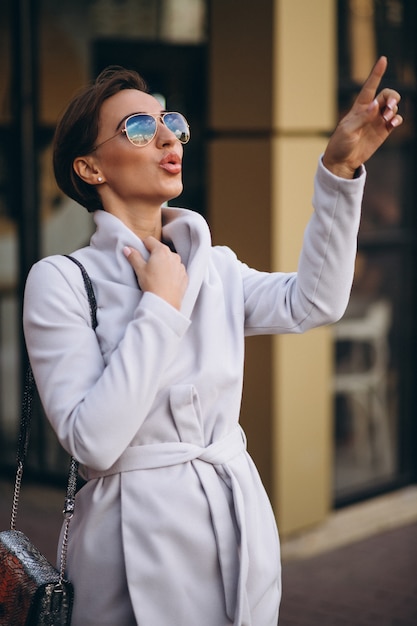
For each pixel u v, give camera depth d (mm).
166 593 2430
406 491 6930
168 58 6469
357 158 2385
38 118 6766
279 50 5590
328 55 5891
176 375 2480
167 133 2516
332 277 2475
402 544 5977
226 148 5832
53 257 2539
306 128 5785
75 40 6652
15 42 6742
